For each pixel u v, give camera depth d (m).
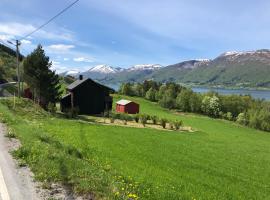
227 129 94.75
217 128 93.88
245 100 162.00
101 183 12.76
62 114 66.19
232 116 142.88
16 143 19.83
